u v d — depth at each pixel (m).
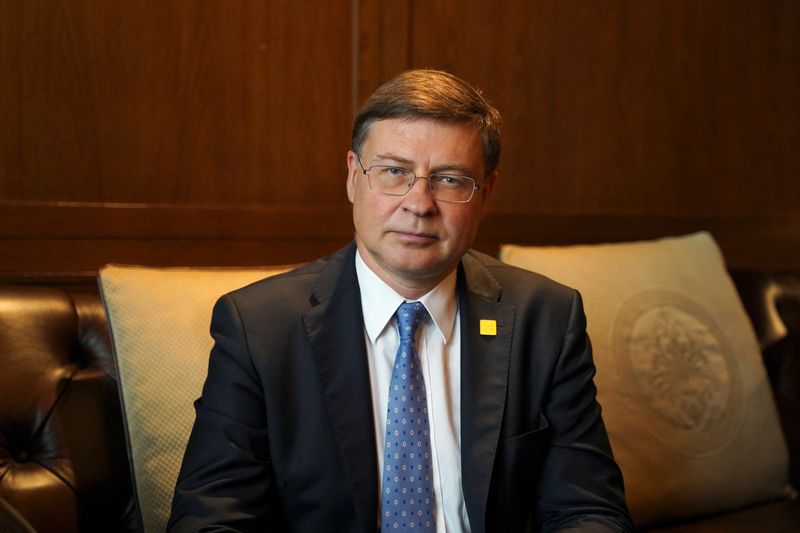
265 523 1.46
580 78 2.71
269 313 1.53
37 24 2.05
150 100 2.18
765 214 2.96
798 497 2.15
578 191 2.74
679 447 1.98
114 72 2.14
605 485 1.56
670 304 2.12
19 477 1.60
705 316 2.15
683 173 2.87
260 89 2.31
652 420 1.98
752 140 2.95
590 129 2.73
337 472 1.47
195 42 2.22
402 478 1.48
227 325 1.52
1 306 1.71
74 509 1.62
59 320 1.77
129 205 2.17
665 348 2.05
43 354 1.71
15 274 2.05
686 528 1.95
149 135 2.19
